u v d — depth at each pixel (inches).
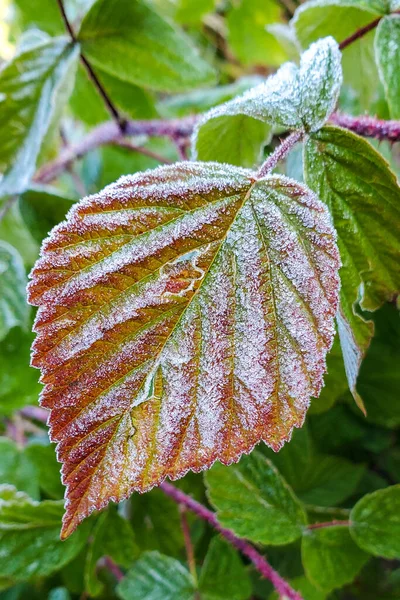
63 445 11.3
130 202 11.5
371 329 12.7
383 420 16.5
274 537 14.0
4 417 16.6
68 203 15.2
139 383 11.4
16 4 17.8
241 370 11.5
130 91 16.4
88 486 11.3
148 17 15.0
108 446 11.4
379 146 14.0
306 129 12.1
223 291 11.5
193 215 11.6
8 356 15.3
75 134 22.1
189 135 15.7
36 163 14.9
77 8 17.3
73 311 11.4
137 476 11.4
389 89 13.5
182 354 11.4
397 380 16.3
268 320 11.5
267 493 14.1
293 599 13.9
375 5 13.5
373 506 14.1
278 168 15.0
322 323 11.5
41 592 16.5
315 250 11.6
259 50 22.6
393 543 13.9
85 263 11.4
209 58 27.2
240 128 13.2
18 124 14.9
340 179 12.2
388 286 12.8
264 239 11.6
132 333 11.4
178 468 11.4
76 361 11.4
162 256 11.5
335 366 14.1
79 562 15.9
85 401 11.4
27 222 15.5
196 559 15.9
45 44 14.9
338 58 12.2
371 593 16.4
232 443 11.5
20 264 15.9
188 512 15.7
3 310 15.6
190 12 23.5
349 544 14.3
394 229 12.4
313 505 15.9
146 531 15.6
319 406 14.6
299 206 11.6
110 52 15.3
